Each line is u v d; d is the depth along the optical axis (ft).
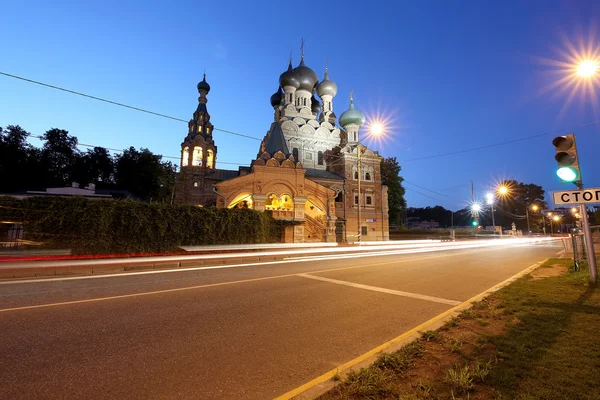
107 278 35.19
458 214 405.18
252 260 56.29
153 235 59.47
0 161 139.64
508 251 84.38
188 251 62.64
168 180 150.92
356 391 10.94
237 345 15.66
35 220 49.62
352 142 158.92
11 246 47.62
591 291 26.35
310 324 19.12
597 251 69.82
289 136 156.35
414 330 17.88
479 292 29.32
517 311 21.13
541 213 293.23
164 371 12.76
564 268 43.24
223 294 26.68
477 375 11.75
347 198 143.84
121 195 132.57
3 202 47.78
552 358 13.26
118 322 18.75
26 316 19.74
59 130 164.96
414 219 434.71
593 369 12.16
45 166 154.10
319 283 32.35
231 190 102.47
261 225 78.69
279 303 23.88
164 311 21.26
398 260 56.90
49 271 38.22
